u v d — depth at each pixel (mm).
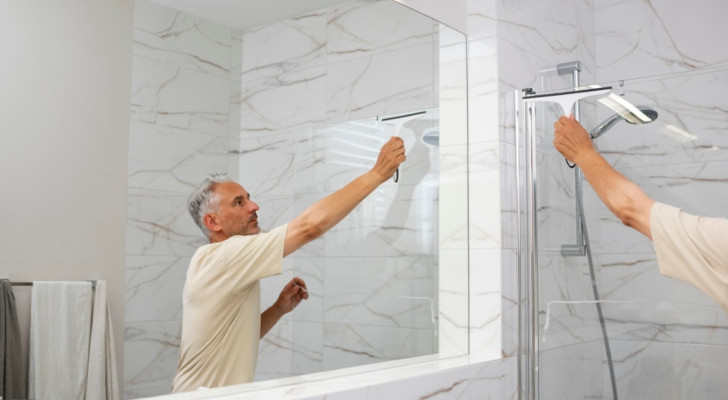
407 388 1873
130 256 1448
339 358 1932
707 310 1976
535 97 2270
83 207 1375
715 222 1957
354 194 2012
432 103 2307
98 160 1410
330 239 1932
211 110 1647
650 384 2055
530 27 2609
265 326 1733
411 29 2250
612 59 3141
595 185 2152
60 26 1360
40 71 1325
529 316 2229
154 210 1506
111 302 1404
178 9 1589
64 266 1331
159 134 1529
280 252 1784
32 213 1293
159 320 1490
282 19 1852
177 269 1538
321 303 1895
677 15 2980
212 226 1626
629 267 2098
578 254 2174
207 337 1594
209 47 1655
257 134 1759
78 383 1328
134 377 1434
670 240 2020
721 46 2859
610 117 2150
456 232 2357
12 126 1276
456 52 2412
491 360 2232
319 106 1937
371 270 2055
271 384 1734
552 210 2221
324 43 1964
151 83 1522
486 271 2348
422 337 2221
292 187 1840
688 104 2033
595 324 2139
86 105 1396
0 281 1231
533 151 2260
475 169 2402
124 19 1476
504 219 2340
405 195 2189
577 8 3057
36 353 1268
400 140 2184
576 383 2154
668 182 2047
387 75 2158
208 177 1627
